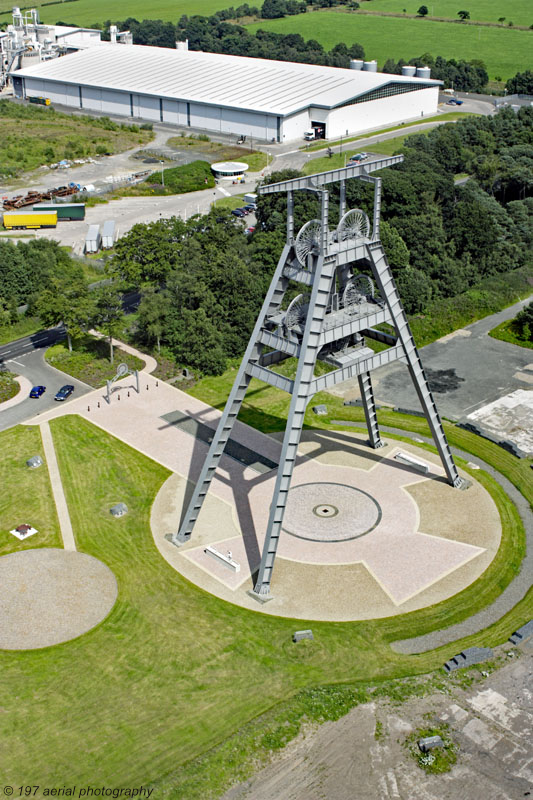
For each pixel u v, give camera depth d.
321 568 82.00
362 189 172.38
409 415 113.81
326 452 103.50
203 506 92.38
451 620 75.12
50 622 74.62
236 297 134.38
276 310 84.25
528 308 142.50
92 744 61.69
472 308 150.25
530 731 63.22
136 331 141.12
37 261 158.38
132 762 60.09
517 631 73.19
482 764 60.34
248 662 69.81
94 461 101.69
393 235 152.38
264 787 58.34
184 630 73.62
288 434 76.75
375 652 71.25
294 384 77.56
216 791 58.00
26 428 110.06
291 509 91.69
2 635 72.94
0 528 88.81
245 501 93.31
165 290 139.88
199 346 127.19
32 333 144.38
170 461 101.50
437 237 160.12
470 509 91.69
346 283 85.88
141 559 83.69
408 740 62.22
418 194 177.00
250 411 114.69
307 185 76.44
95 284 163.50
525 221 184.38
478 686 67.50
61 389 119.75
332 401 118.12
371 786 58.50
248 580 80.44
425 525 88.75
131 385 122.94
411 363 88.88
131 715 64.38
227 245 150.25
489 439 106.75
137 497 94.38
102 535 87.62
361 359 83.94
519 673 68.94
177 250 152.88
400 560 83.19
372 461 101.44
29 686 67.25
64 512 91.62
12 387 122.31
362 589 79.00
